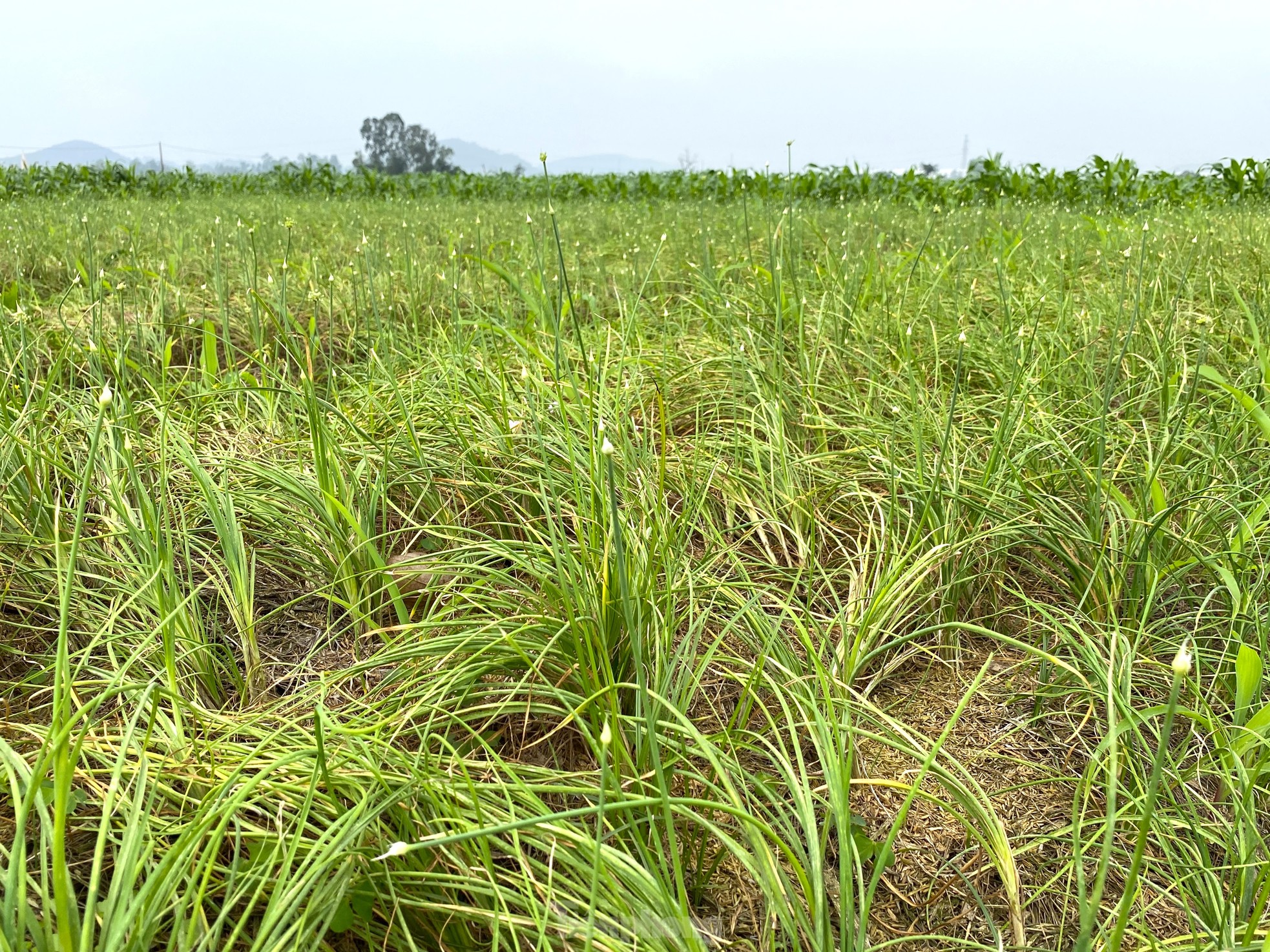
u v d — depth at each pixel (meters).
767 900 1.66
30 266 6.00
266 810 1.73
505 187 20.45
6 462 2.63
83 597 2.41
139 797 1.48
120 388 3.06
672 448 3.33
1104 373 3.79
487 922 1.59
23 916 1.23
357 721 1.99
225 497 2.54
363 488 2.91
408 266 5.36
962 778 2.11
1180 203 12.65
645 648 2.15
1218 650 2.38
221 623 2.59
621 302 4.32
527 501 2.98
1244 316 4.14
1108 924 1.74
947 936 1.70
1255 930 1.62
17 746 1.83
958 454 3.17
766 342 4.15
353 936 1.63
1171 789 1.99
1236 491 2.63
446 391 3.53
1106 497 2.71
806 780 1.71
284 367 4.21
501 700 2.16
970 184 15.29
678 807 1.61
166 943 1.51
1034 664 2.48
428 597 2.63
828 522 3.00
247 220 9.05
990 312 4.81
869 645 2.42
